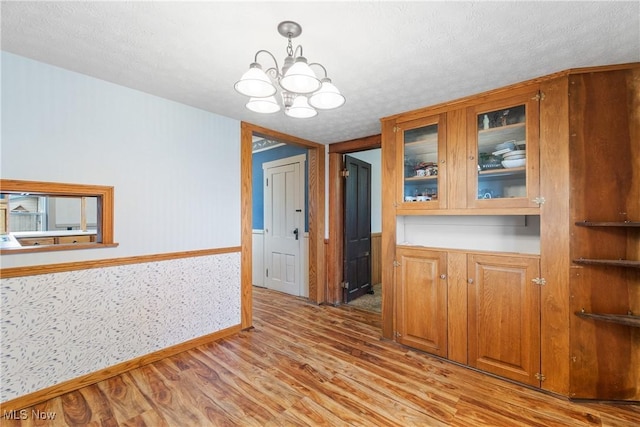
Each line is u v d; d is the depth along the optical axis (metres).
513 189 2.20
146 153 2.39
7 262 1.78
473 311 2.30
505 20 1.45
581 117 1.91
